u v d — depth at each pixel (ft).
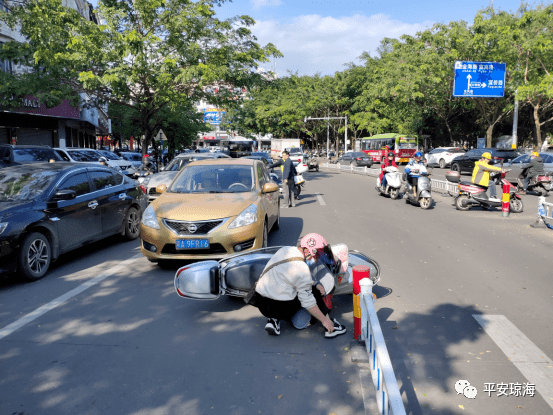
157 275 21.07
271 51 76.28
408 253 25.22
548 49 95.91
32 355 12.98
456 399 10.78
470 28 109.09
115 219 27.55
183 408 10.40
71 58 59.67
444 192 56.80
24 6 62.49
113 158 73.87
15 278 20.89
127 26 67.77
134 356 12.92
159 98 66.33
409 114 136.56
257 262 16.55
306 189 65.51
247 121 207.31
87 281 20.22
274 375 11.87
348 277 16.76
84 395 10.91
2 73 63.16
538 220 33.86
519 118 149.07
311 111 204.85
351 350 12.93
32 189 22.54
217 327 15.05
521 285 19.42
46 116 85.97
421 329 14.82
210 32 69.56
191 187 25.21
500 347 13.51
